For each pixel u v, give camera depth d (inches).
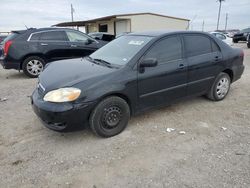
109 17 1017.5
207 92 193.8
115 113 140.3
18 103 206.7
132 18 1039.0
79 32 336.5
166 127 155.6
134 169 113.2
